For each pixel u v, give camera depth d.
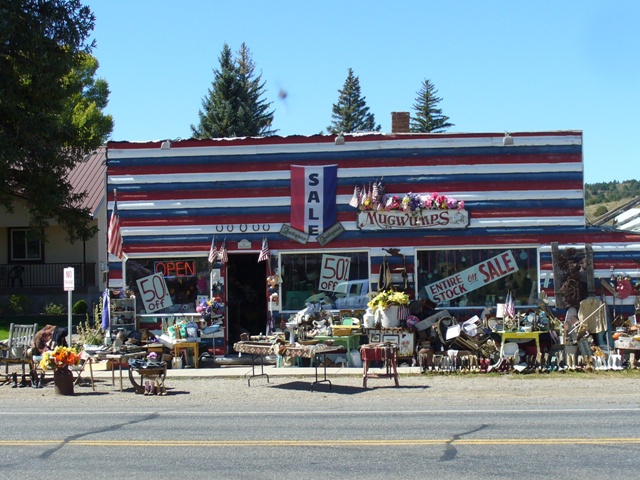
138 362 14.29
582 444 8.98
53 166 26.77
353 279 18.17
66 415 11.82
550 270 17.94
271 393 13.96
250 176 18.39
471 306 17.98
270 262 18.28
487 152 18.12
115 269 18.53
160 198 18.52
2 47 24.84
